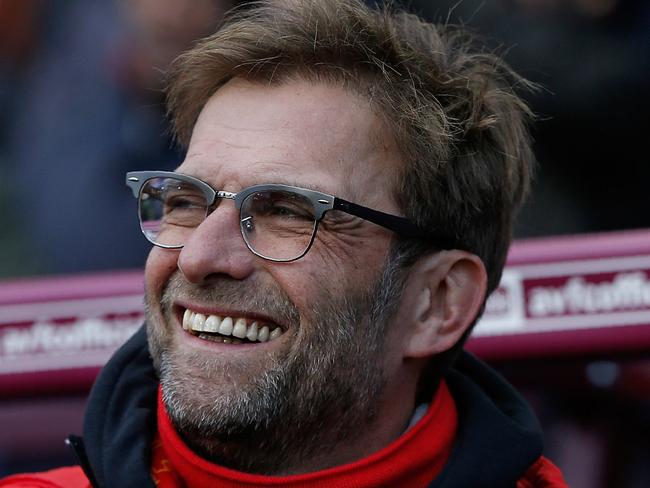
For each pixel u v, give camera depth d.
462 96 4.03
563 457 5.28
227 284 3.57
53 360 5.04
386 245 3.75
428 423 3.90
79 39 6.60
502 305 4.88
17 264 6.42
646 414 5.20
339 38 3.76
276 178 3.58
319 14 3.81
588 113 6.11
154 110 6.32
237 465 3.72
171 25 6.32
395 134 3.78
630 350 4.84
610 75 6.07
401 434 3.95
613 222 6.16
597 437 5.26
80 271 6.38
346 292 3.65
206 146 3.71
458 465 3.79
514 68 6.07
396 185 3.78
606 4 6.12
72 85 6.57
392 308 3.79
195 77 4.02
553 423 5.30
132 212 6.33
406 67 3.87
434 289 3.95
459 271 4.01
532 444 3.91
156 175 3.71
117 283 5.07
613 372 5.13
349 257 3.65
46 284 5.09
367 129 3.73
